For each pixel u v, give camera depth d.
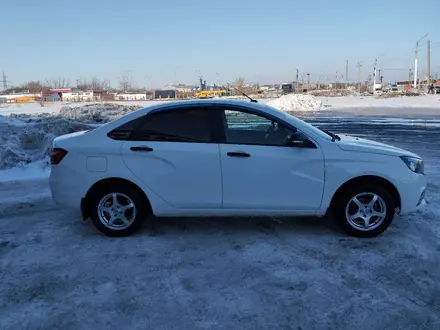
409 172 4.80
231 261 4.29
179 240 4.85
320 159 4.69
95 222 4.92
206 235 5.00
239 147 4.71
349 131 16.94
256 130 4.80
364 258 4.34
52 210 6.05
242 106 4.83
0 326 3.19
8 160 8.66
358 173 4.71
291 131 4.79
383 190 4.77
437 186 7.38
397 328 3.16
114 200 4.89
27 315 3.34
